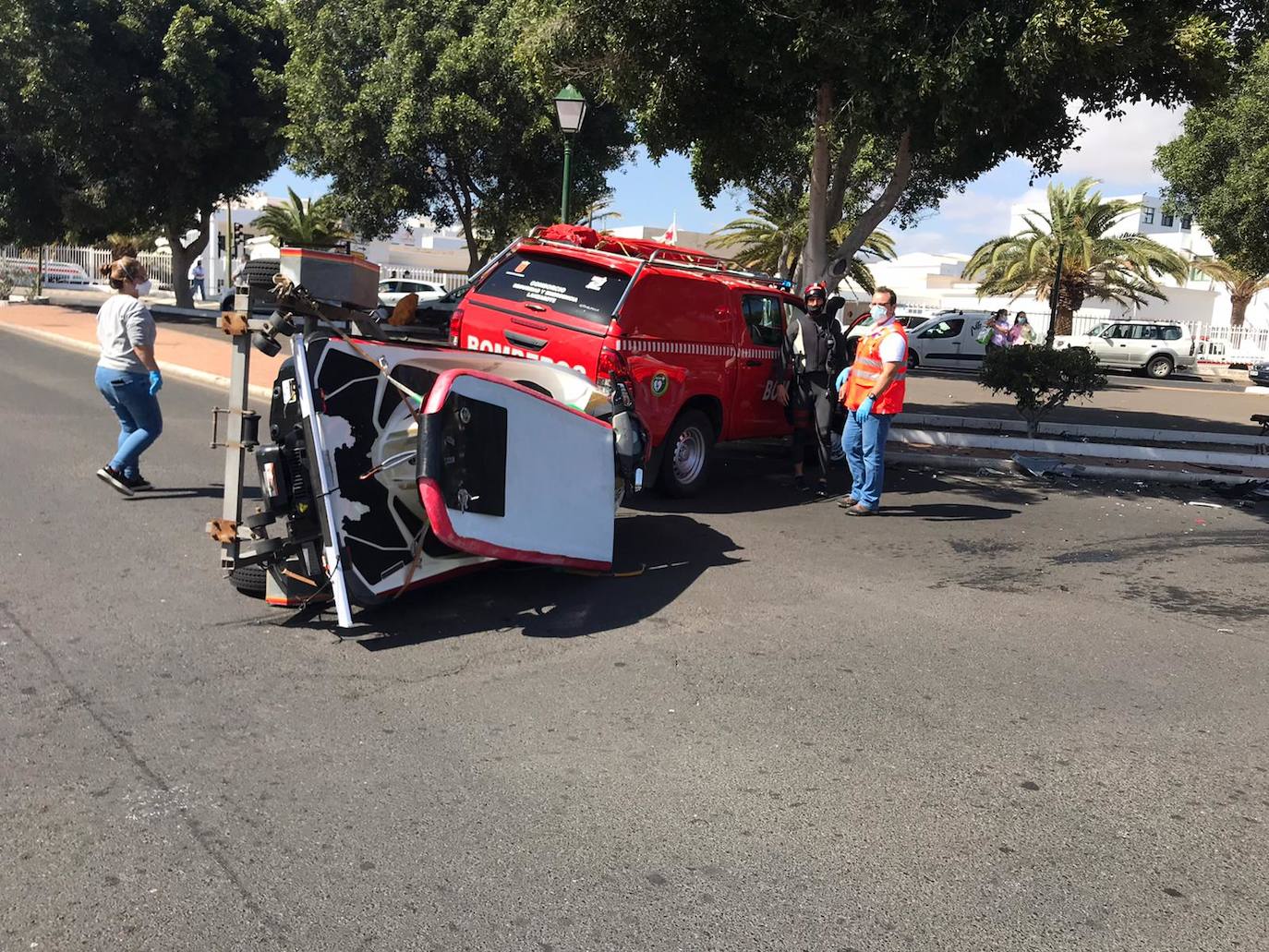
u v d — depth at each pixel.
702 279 8.41
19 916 2.83
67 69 25.00
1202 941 2.87
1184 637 5.52
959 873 3.18
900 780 3.78
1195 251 47.47
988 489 9.73
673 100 10.69
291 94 23.08
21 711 4.07
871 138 13.59
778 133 11.74
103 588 5.59
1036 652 5.20
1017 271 36.38
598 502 6.13
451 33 20.97
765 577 6.41
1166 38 8.19
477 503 5.28
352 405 5.50
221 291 41.12
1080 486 10.11
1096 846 3.36
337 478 5.29
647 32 9.88
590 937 2.82
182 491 7.87
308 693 4.38
